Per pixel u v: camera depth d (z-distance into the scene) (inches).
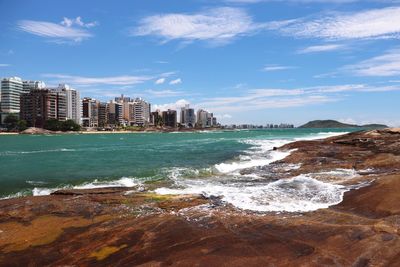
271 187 534.9
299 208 415.8
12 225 386.6
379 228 306.2
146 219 387.9
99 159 1240.8
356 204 407.2
